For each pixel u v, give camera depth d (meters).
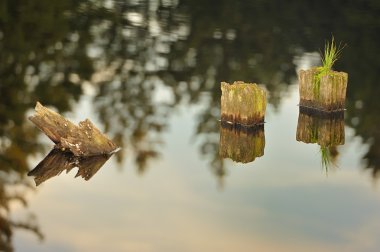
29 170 10.04
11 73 16.72
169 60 19.25
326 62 12.93
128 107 14.70
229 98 11.62
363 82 16.83
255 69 18.39
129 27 22.86
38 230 8.17
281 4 28.02
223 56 19.78
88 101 14.91
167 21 24.09
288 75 17.86
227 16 25.38
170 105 14.99
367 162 10.81
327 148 11.51
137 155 11.09
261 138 11.75
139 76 17.52
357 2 28.34
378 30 23.25
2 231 8.05
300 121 12.80
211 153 11.38
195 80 17.33
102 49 19.95
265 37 22.08
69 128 10.73
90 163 10.42
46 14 23.55
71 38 20.92
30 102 14.31
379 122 13.06
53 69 17.42
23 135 11.64
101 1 26.86
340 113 12.65
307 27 23.73
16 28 21.39
